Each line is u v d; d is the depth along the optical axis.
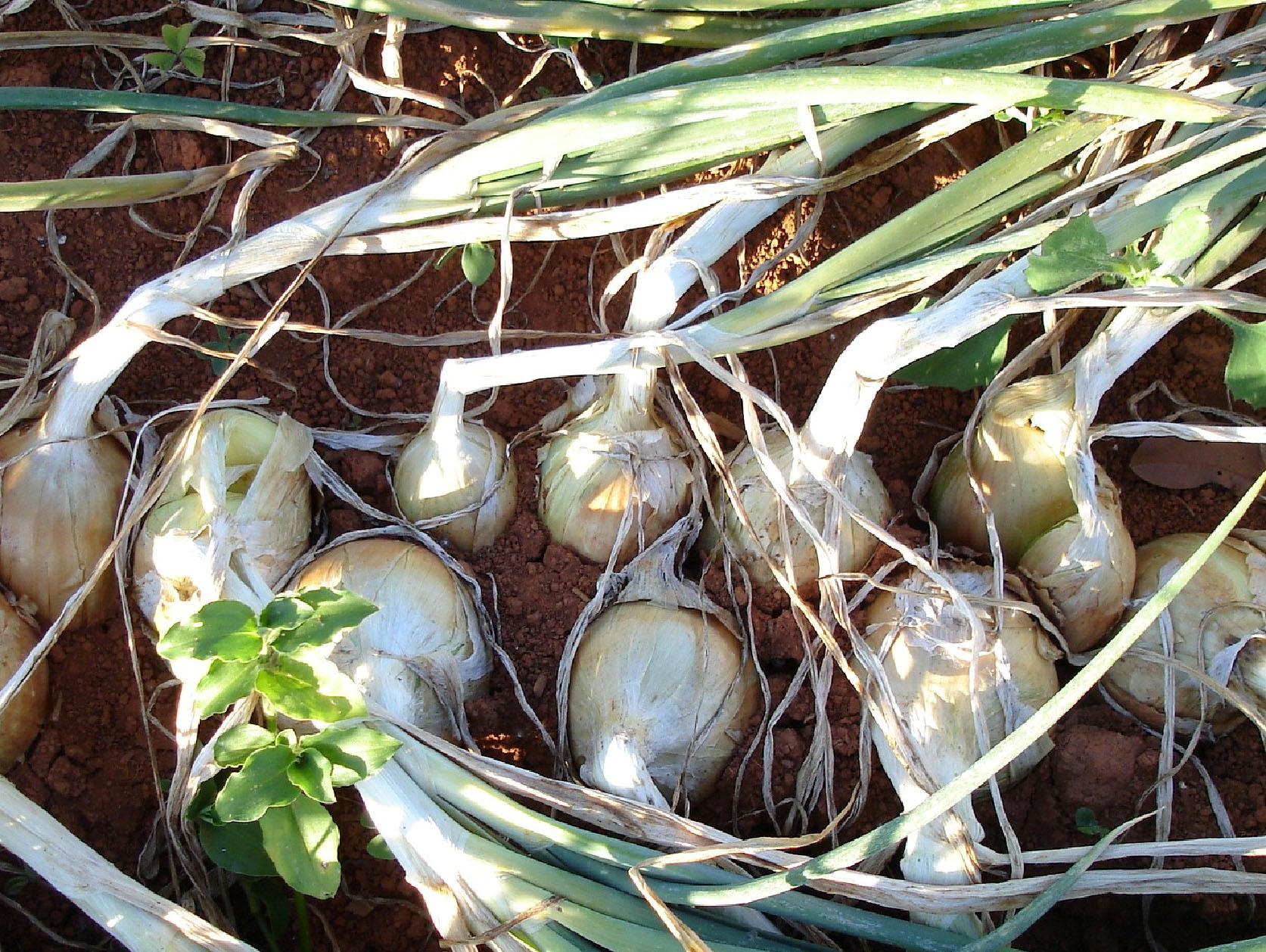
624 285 0.66
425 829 0.51
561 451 0.58
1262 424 0.64
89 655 0.58
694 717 0.55
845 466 0.56
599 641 0.56
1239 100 0.59
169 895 0.57
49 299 0.63
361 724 0.51
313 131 0.65
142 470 0.59
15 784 0.56
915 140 0.58
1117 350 0.55
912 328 0.51
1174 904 0.56
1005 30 0.59
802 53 0.56
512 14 0.59
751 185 0.56
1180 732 0.58
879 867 0.56
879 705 0.54
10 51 0.65
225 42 0.65
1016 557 0.58
